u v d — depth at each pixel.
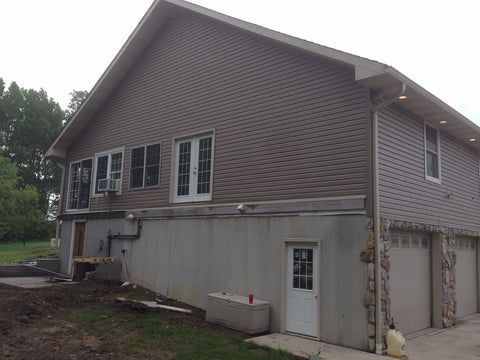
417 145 9.47
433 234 10.20
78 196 15.32
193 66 11.80
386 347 7.23
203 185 10.97
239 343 7.32
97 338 7.01
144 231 12.27
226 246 9.91
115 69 13.73
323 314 7.86
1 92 43.97
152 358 6.22
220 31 11.19
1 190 35.69
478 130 11.05
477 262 13.11
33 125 44.28
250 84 10.14
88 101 14.55
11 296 9.68
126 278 12.59
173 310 9.30
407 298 8.92
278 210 8.95
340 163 8.09
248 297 9.05
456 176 11.58
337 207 7.96
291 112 9.12
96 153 14.84
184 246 10.97
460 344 8.20
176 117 12.02
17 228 38.09
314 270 8.20
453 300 10.52
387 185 8.00
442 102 8.88
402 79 7.37
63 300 9.54
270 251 8.97
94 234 14.12
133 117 13.53
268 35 9.34
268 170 9.33
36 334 6.97
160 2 12.20
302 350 7.10
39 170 45.59
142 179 12.80
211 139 11.00
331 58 8.05
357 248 7.59
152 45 13.31
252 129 9.87
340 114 8.25
